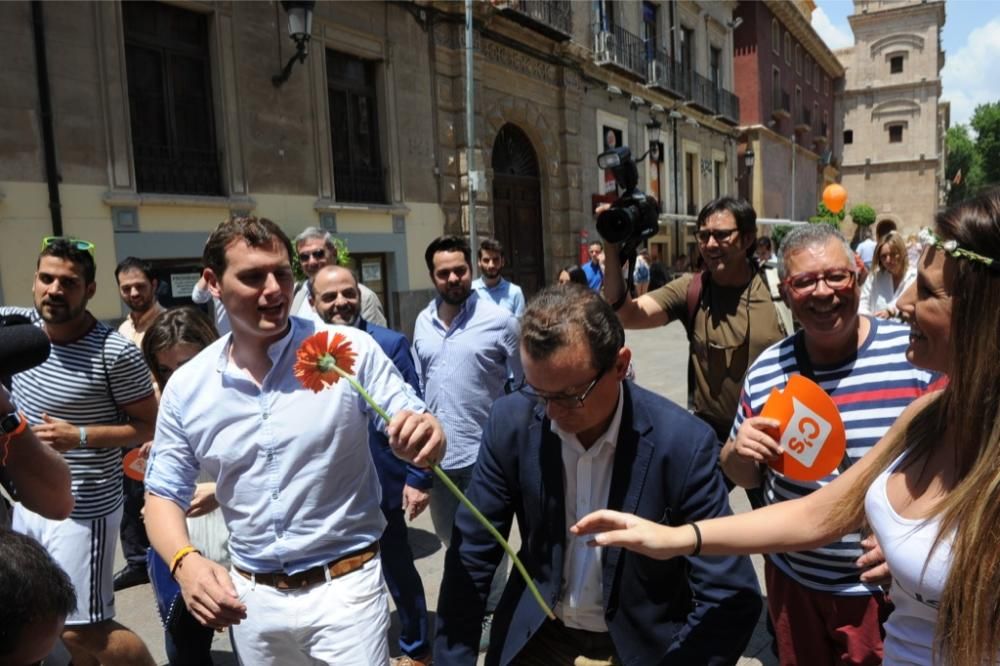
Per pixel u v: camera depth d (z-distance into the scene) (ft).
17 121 23.24
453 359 12.24
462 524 6.34
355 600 6.97
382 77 38.32
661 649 5.68
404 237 39.70
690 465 5.62
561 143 53.11
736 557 5.53
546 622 6.31
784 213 110.22
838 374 7.18
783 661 7.45
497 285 19.03
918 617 4.40
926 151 155.63
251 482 6.88
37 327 5.87
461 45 42.42
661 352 40.65
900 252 17.44
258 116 31.50
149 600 13.62
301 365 6.30
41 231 23.94
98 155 25.50
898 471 4.63
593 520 5.31
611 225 10.35
